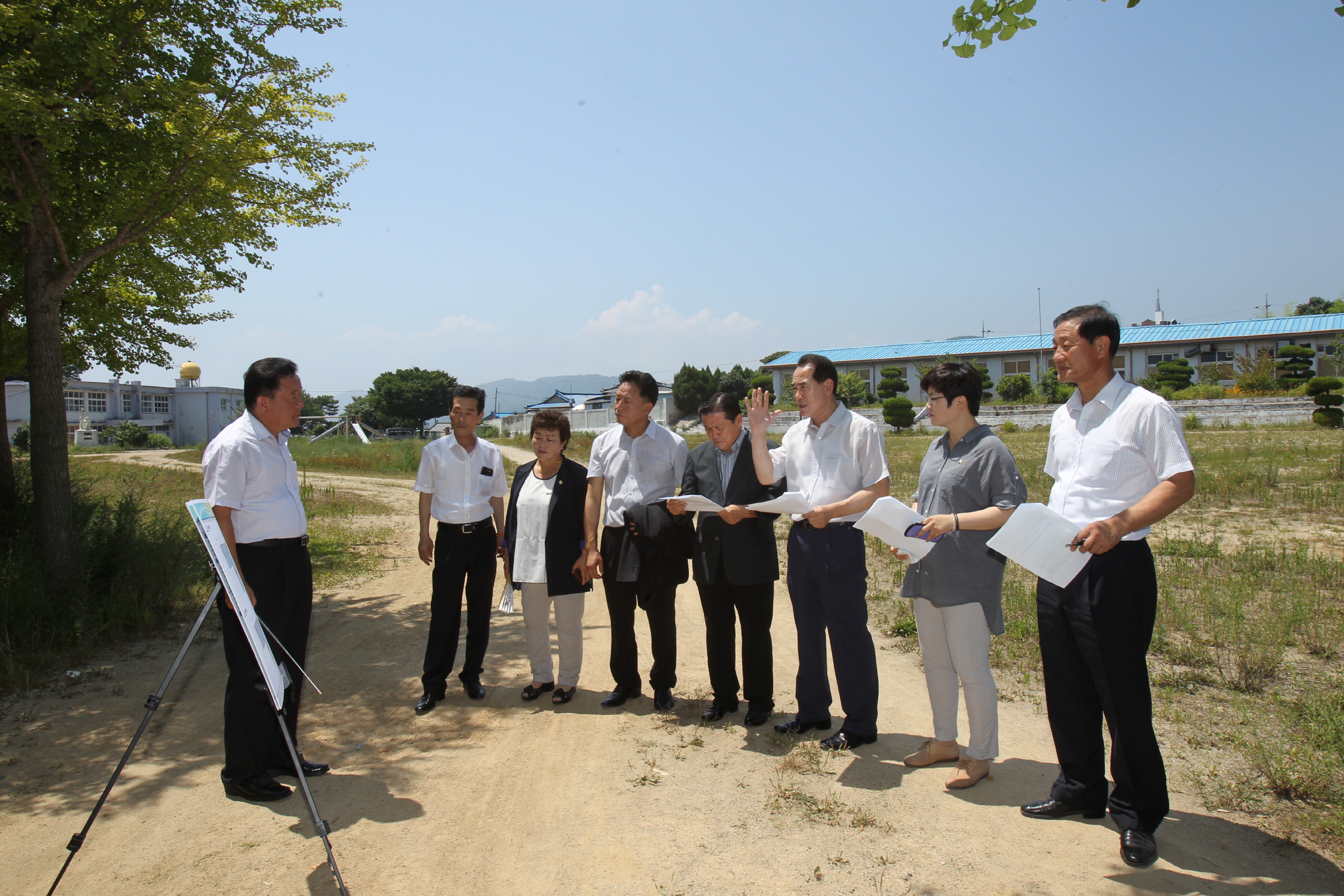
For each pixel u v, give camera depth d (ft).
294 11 24.29
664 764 13.74
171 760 14.16
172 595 23.94
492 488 17.65
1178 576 24.30
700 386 161.48
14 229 23.95
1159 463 10.12
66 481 21.98
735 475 15.02
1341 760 12.42
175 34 23.31
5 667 17.92
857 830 11.33
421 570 32.58
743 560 14.80
